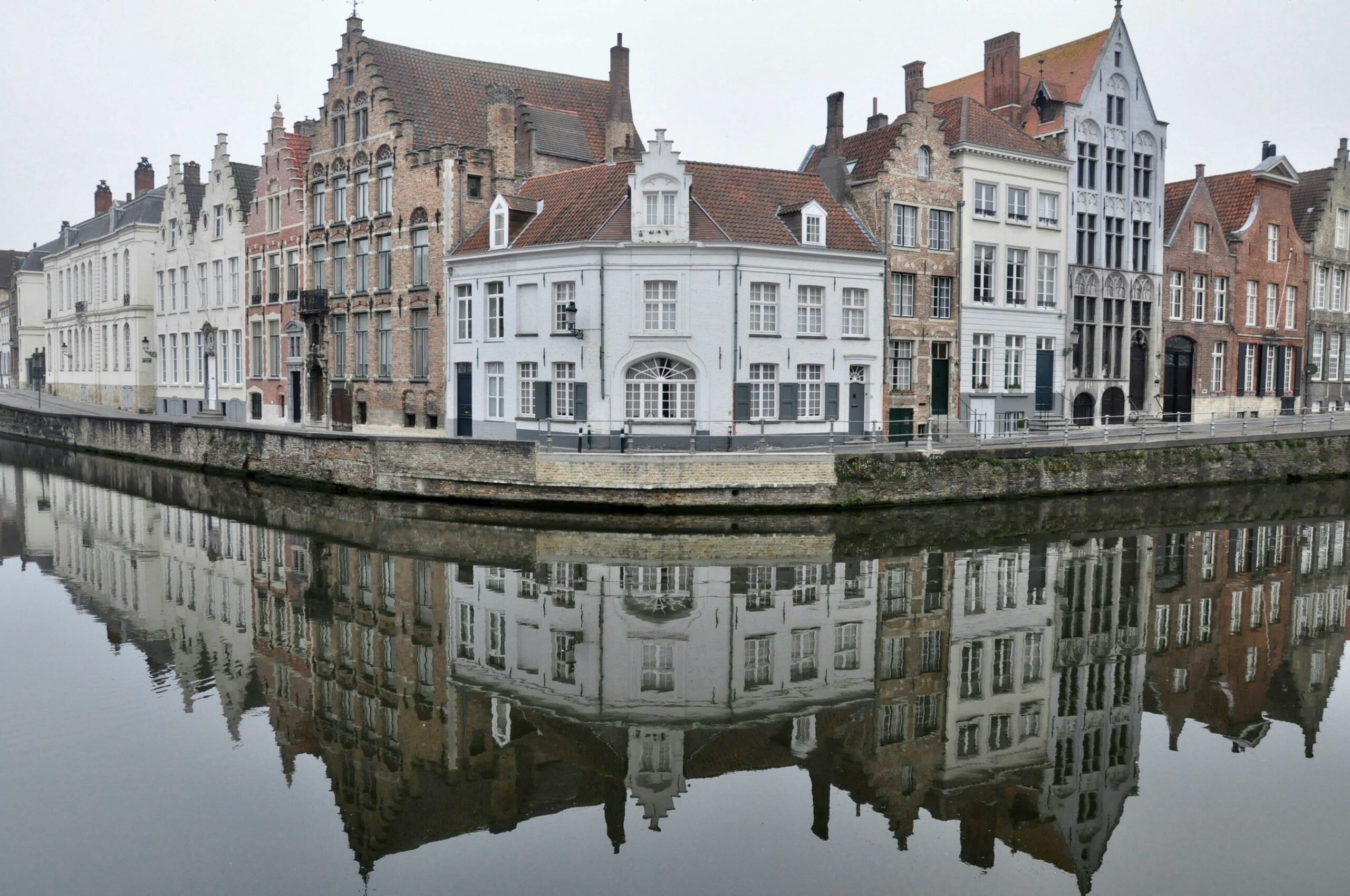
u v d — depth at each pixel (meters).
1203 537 26.64
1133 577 21.95
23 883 9.30
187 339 54.69
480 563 22.47
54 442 50.16
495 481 29.14
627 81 41.44
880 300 34.47
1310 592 21.11
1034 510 29.92
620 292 31.20
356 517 28.12
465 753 12.46
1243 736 13.41
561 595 19.78
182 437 40.19
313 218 43.59
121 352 60.62
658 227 30.95
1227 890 9.41
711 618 18.28
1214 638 17.78
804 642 16.97
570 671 15.49
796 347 32.69
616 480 27.89
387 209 39.53
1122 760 12.52
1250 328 47.59
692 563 22.53
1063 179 40.09
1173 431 38.38
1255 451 36.25
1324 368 51.56
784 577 21.30
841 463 28.66
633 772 12.02
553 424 32.66
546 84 43.22
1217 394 46.59
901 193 35.62
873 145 36.78
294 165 44.62
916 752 12.70
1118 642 17.44
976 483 30.70
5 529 27.39
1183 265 44.81
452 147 36.06
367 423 41.03
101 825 10.48
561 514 28.00
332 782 11.64
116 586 20.94
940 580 21.19
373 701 14.21
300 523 27.42
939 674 15.59
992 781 11.88
